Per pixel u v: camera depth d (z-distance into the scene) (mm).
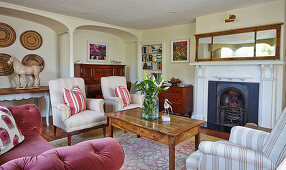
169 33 5355
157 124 2209
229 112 4148
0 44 3941
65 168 878
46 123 3918
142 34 5969
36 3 3389
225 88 4043
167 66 5480
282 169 644
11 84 4137
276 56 3346
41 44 4527
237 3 3420
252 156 1298
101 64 5258
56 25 4402
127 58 6445
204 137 3277
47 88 3836
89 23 4625
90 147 1057
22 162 863
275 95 3414
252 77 3662
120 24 5062
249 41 3625
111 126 2660
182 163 2320
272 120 3459
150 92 2428
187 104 4770
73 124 2750
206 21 4184
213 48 4090
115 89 3734
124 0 3250
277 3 3303
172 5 3508
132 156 2494
